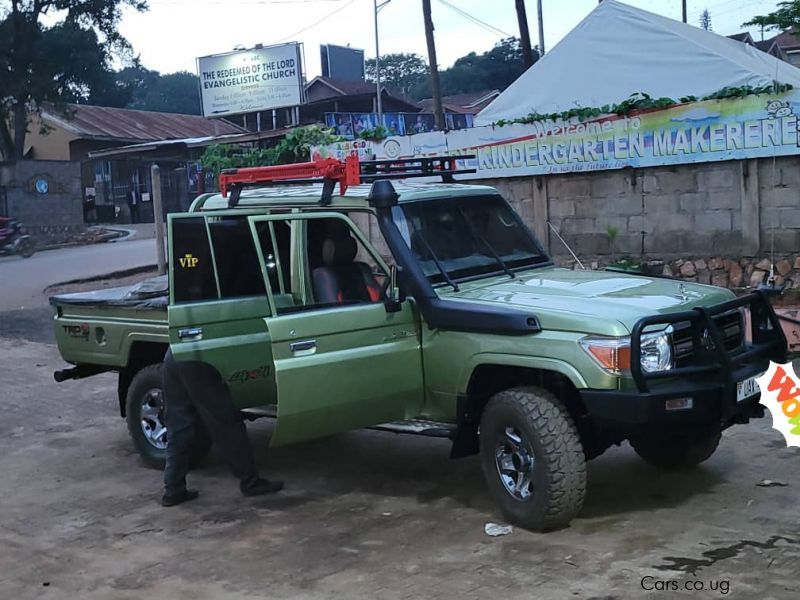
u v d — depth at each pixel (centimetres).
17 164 2762
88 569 504
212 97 3528
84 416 877
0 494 648
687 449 599
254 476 614
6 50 3173
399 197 600
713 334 501
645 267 1145
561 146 1214
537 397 511
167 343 674
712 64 1328
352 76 4647
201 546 530
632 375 479
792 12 1561
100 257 2177
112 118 4078
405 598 441
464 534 522
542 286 571
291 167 630
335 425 551
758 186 1063
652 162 1134
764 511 532
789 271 1052
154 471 693
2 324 1380
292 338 525
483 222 633
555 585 444
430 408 575
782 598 417
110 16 3375
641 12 1399
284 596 453
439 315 551
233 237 614
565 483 498
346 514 571
